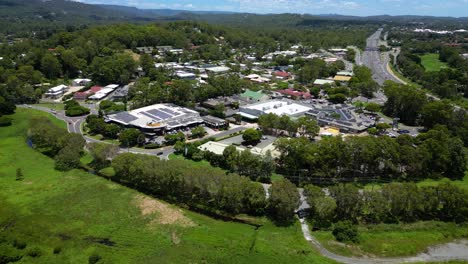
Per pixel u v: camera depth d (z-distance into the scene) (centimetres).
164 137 17800
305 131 18538
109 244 10012
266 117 18838
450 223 11062
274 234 10444
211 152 15200
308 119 18912
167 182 12294
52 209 11706
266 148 15875
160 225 10938
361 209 11312
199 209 12044
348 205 11162
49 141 16175
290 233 10525
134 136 17100
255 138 17038
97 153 14462
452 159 14612
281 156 14700
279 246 9869
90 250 9712
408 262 9362
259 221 11250
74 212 11538
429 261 9412
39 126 17162
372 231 10625
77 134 16275
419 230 10738
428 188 11588
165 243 10069
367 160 13775
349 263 9244
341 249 9806
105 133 18675
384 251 9769
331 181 13675
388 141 14388
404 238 10362
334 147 13825
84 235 10381
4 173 14162
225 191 11369
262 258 9319
